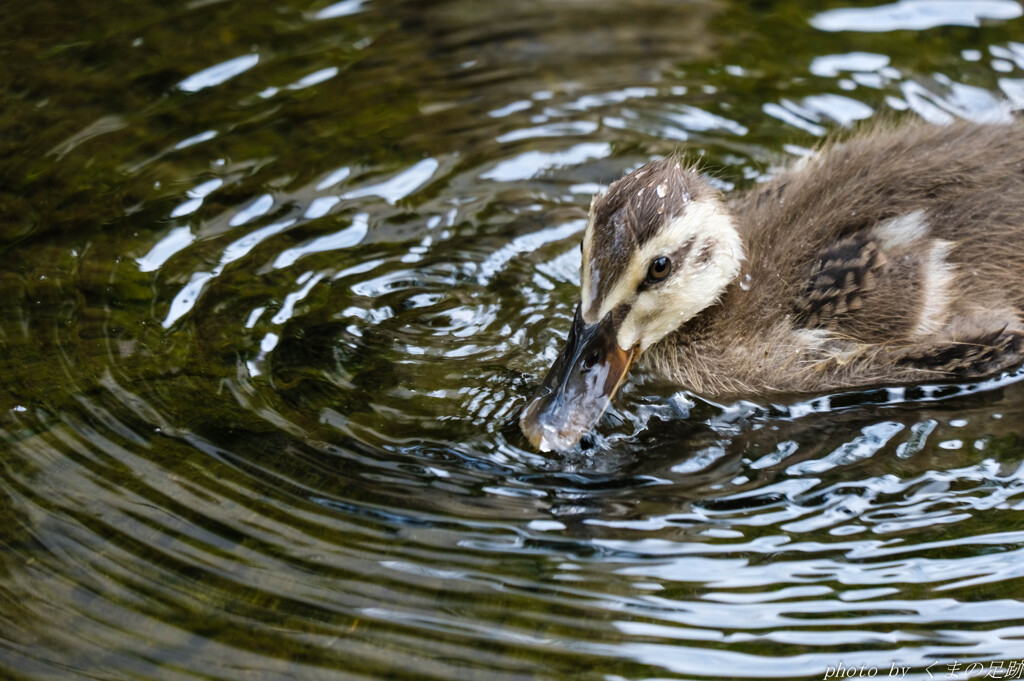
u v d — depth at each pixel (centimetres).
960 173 788
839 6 1164
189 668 554
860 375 789
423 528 638
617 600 596
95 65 1074
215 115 1016
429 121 1022
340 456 687
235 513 641
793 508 661
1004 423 738
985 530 641
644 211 755
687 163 970
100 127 996
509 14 1167
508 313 831
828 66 1080
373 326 809
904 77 1057
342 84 1062
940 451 710
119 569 605
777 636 576
